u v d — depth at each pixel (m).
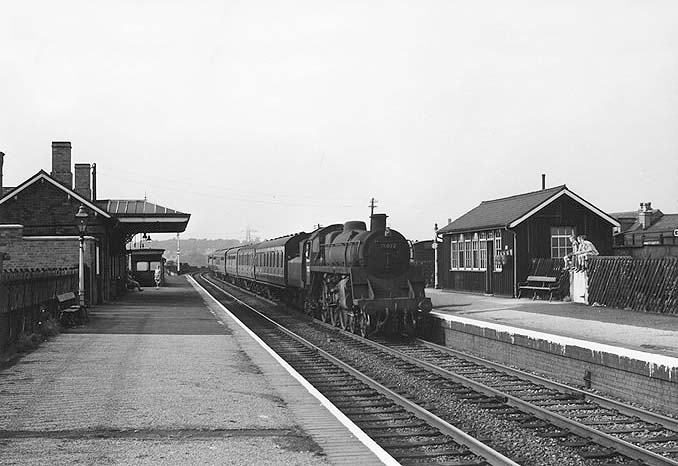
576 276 23.83
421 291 20.64
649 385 11.04
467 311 21.30
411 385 13.00
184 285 51.59
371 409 10.90
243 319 25.23
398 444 8.74
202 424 8.52
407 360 15.79
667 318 18.33
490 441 9.09
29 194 29.12
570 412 10.77
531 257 26.78
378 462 7.00
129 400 9.84
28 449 7.43
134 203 35.94
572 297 24.12
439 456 8.23
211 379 11.48
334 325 23.06
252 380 11.40
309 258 25.88
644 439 9.12
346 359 16.28
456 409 10.99
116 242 35.69
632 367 11.35
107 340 16.53
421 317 19.98
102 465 6.89
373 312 19.42
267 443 7.69
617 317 18.72
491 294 28.70
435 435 9.17
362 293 20.20
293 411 9.21
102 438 7.88
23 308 15.84
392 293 20.20
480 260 29.97
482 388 12.23
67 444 7.63
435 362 15.79
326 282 23.92
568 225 27.05
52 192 29.17
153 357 13.84
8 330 14.41
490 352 16.56
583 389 12.52
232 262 50.84
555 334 14.19
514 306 22.83
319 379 13.47
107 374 11.90
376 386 12.34
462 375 14.04
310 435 8.02
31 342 15.35
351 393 12.12
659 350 12.43
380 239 20.39
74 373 11.98
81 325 19.89
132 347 15.32
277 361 13.39
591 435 9.09
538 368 14.41
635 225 49.88
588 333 15.21
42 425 8.44
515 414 10.63
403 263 20.59
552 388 12.55
